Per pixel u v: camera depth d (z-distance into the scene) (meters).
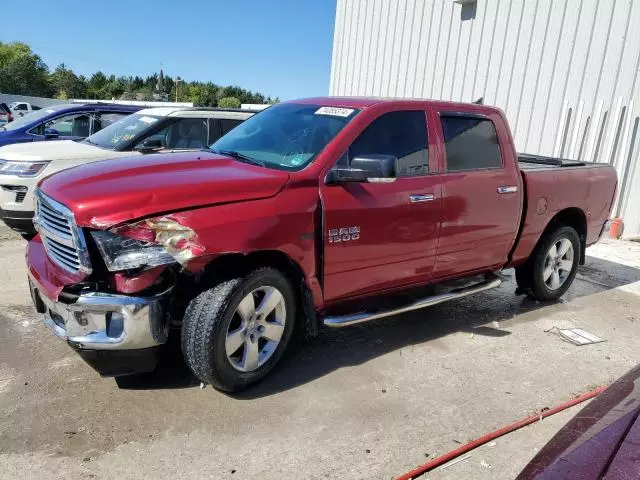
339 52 16.11
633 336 5.06
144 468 2.86
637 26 8.77
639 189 9.07
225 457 2.98
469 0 11.52
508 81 10.98
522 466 3.04
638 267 7.62
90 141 8.26
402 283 4.38
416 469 2.94
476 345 4.62
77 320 3.15
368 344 4.51
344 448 3.11
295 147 4.03
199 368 3.38
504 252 5.12
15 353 3.97
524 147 10.80
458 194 4.49
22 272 5.82
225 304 3.30
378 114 4.16
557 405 3.70
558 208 5.50
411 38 13.27
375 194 3.96
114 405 3.39
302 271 3.66
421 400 3.67
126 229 3.08
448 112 4.63
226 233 3.23
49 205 3.39
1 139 9.11
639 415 1.98
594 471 1.73
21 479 2.72
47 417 3.23
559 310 5.69
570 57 9.83
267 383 3.77
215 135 8.39
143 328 3.13
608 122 9.33
